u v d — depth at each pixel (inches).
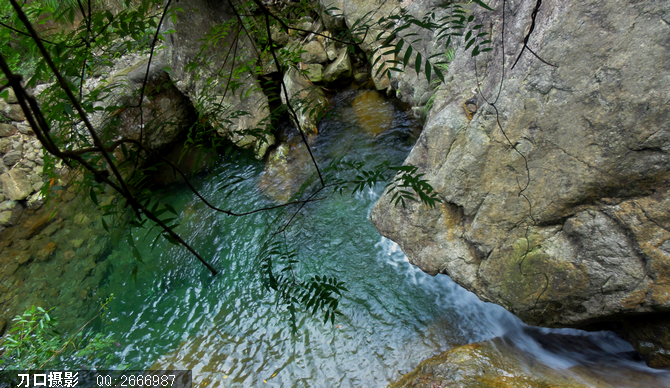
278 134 237.1
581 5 91.3
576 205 97.1
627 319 98.7
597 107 90.1
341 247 177.0
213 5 212.8
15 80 21.0
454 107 128.1
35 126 23.0
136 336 166.4
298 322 153.9
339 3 235.5
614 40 86.7
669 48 79.6
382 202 151.9
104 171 28.7
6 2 39.6
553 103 97.7
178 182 232.4
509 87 108.1
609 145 89.3
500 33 117.8
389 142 215.5
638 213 88.0
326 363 137.5
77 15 169.9
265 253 53.6
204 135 54.9
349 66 244.8
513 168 108.3
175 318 170.7
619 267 91.2
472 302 142.3
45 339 161.0
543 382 102.0
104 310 179.8
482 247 118.3
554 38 96.4
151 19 39.6
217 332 160.2
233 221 205.0
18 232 216.4
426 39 187.2
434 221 131.9
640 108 84.0
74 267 201.5
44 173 39.4
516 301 110.3
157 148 227.6
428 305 145.8
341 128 233.9
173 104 225.3
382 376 128.3
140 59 231.1
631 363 102.3
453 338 132.0
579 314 99.6
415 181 44.3
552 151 99.3
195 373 146.1
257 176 225.3
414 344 134.8
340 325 148.1
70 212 219.0
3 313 184.7
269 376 138.7
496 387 103.9
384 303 150.6
